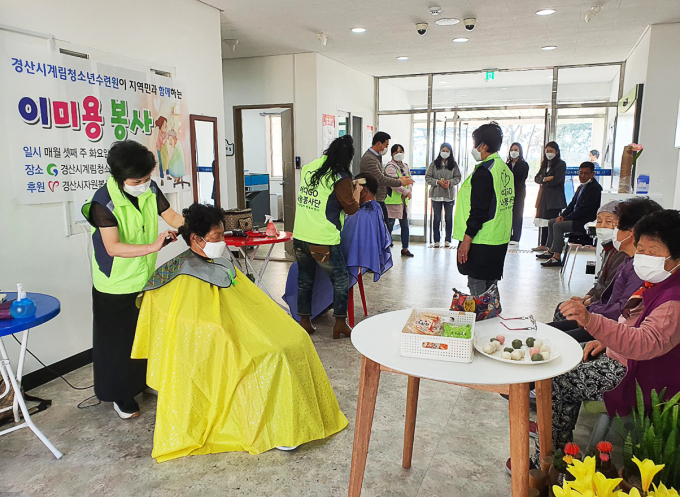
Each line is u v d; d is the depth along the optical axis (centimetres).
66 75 317
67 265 326
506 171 331
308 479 215
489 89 918
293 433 230
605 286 275
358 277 405
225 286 236
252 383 229
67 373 330
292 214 694
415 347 160
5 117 283
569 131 809
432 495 204
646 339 156
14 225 292
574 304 153
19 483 214
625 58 707
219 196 486
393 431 254
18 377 236
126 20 368
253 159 1058
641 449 139
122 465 227
